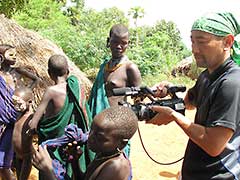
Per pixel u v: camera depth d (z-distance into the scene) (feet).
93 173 7.18
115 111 6.97
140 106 8.58
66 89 11.46
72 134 8.23
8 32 23.70
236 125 7.49
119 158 7.06
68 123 11.37
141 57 56.49
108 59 13.87
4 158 14.51
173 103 8.73
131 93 9.02
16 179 15.64
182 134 27.20
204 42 7.59
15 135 13.23
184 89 9.16
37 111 11.38
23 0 40.86
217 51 7.66
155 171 20.56
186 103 9.55
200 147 8.14
